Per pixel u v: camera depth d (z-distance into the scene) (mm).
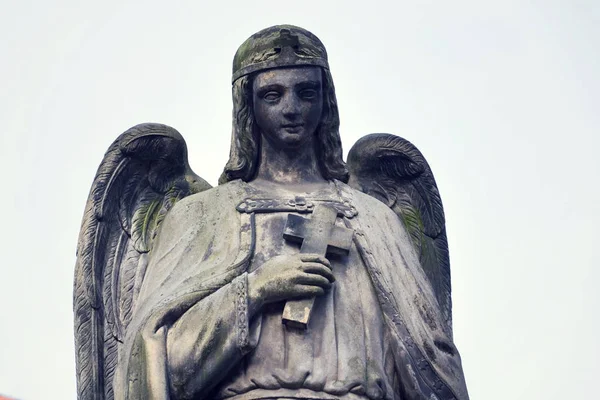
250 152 16141
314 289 15094
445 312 17234
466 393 15594
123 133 16984
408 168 17453
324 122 16203
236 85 16094
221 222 15766
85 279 16594
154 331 15227
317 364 15039
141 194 17031
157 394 14992
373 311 15422
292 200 15852
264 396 14938
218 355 14961
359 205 16047
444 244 17453
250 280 15133
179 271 15633
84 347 16453
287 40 15914
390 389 15242
